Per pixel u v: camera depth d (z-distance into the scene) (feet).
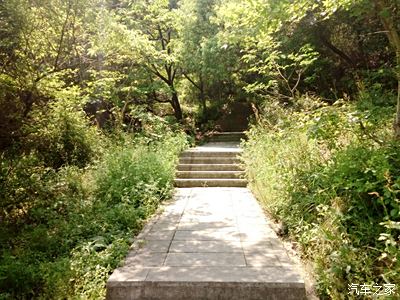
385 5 14.80
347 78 28.94
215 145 37.42
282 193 15.30
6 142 17.90
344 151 13.20
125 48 28.12
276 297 9.19
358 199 11.28
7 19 15.90
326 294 9.24
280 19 15.71
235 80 44.60
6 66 17.01
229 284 9.29
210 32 39.81
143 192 18.12
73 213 15.88
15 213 17.46
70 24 18.81
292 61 28.94
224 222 15.28
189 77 48.70
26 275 10.37
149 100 44.57
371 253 9.60
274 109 26.25
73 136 21.85
